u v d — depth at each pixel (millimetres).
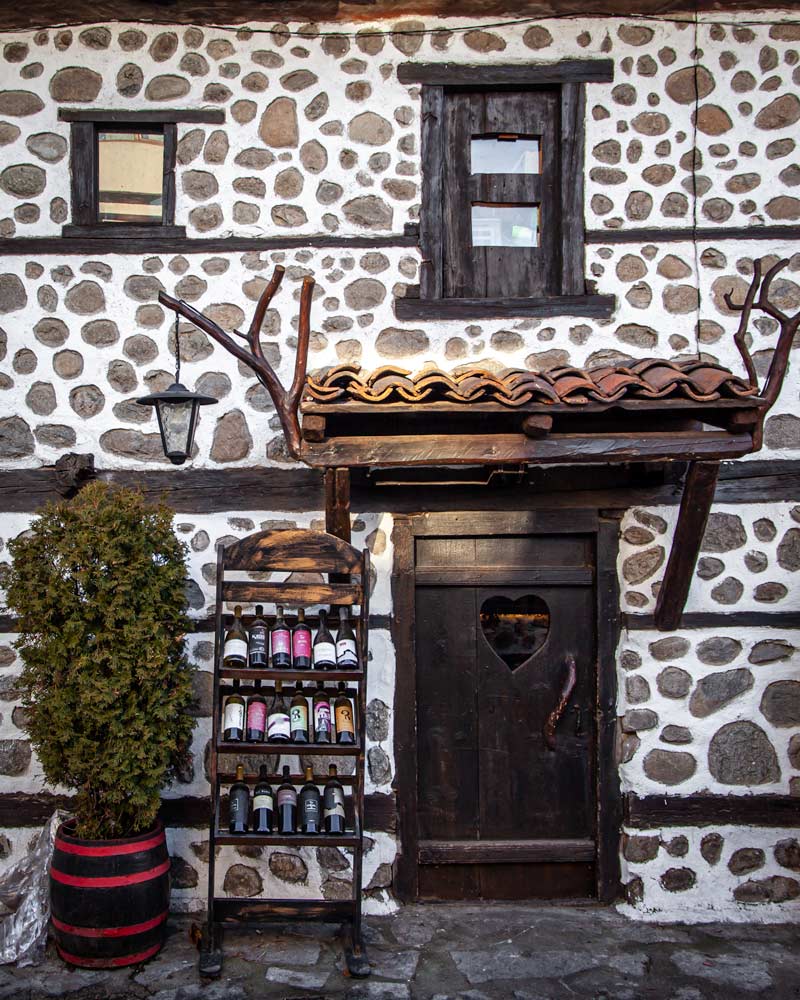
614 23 4590
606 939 4090
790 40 4574
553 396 3605
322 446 3758
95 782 3828
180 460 3988
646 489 4488
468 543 4559
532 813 4520
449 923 4227
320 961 3861
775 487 4492
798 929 4250
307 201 4574
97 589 3852
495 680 4555
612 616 4484
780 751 4422
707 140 4574
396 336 4543
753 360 4531
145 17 4574
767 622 4449
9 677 4434
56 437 4535
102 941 3740
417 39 4602
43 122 4582
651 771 4410
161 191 4688
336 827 3791
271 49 4598
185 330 4543
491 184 4691
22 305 4559
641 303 4547
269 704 4039
